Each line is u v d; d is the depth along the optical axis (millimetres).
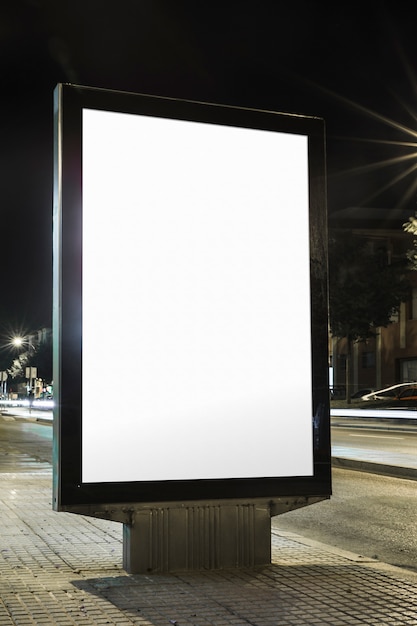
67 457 5453
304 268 6242
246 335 6020
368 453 17016
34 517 8617
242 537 5961
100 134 5754
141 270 5793
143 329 5750
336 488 12180
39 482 12594
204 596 5043
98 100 5742
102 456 5566
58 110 5664
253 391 5996
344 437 24422
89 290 5633
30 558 6273
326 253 6320
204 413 5848
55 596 5004
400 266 47469
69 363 5516
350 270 46281
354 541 8203
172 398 5781
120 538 7293
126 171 5812
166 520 5754
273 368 6070
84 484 5492
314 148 6359
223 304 5984
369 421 36312
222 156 6082
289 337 6145
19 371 118062
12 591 5125
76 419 5500
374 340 59312
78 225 5633
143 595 5043
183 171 5973
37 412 63000
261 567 5949
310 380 6180
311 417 6141
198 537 5836
